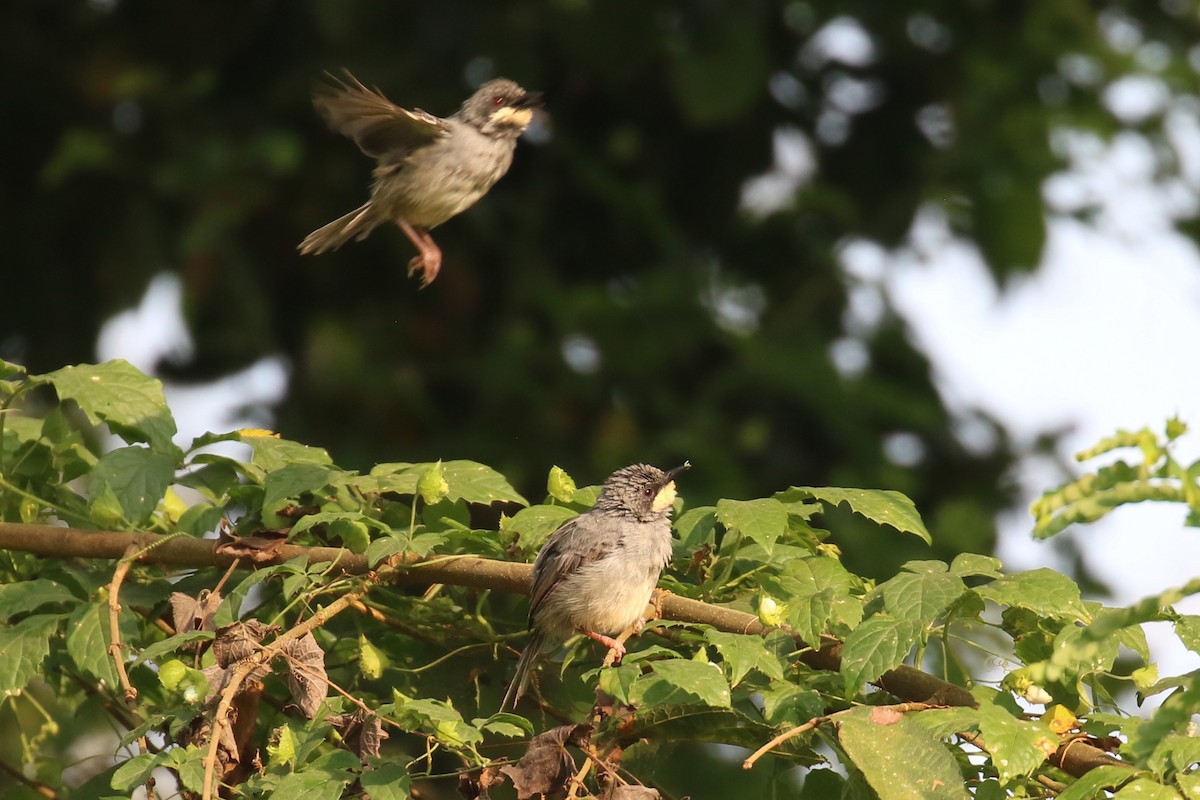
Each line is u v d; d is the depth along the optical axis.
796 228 15.41
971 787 5.90
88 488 7.11
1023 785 5.62
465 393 14.34
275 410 14.36
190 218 14.00
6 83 14.26
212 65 14.48
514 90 8.41
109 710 7.88
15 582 7.34
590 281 15.19
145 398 7.24
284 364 14.59
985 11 15.36
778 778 6.61
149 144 14.30
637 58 14.21
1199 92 15.84
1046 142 15.38
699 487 13.30
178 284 14.05
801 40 15.24
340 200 14.23
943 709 5.71
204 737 5.80
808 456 14.19
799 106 15.61
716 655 6.59
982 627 8.96
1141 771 5.22
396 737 8.31
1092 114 15.54
